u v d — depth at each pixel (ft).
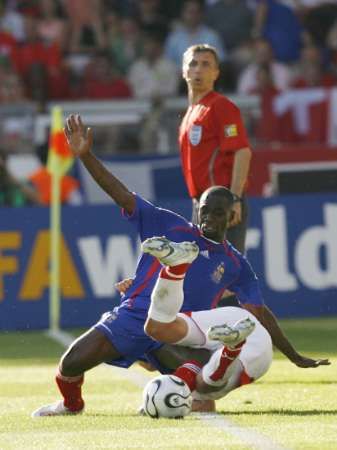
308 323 145.48
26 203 176.55
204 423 68.33
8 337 138.62
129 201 74.74
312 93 194.90
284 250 151.94
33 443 61.77
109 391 88.69
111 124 194.90
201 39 226.58
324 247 152.97
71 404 74.64
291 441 61.11
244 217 100.17
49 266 148.97
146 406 71.20
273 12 228.22
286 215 152.25
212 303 76.48
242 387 88.63
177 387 70.79
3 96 209.05
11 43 216.33
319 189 170.91
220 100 99.86
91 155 73.05
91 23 226.99
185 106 196.85
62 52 224.33
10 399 84.23
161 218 75.25
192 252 67.67
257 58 222.07
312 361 79.61
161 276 69.36
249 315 75.92
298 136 195.52
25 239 148.36
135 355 74.69
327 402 78.79
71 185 175.11
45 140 190.80
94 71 219.82
